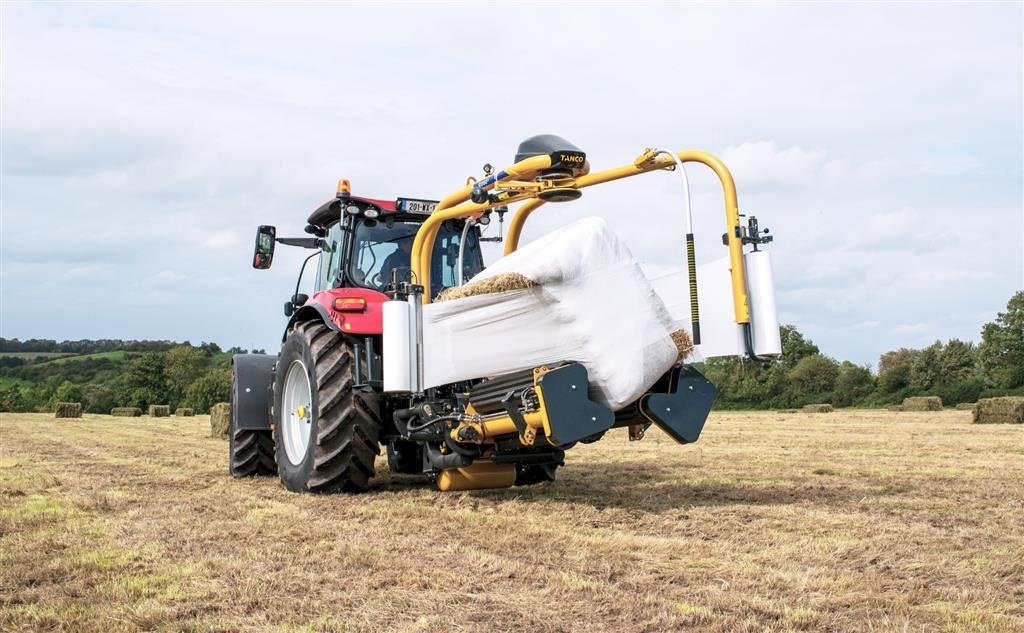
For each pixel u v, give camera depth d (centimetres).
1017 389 3191
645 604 278
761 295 461
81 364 7319
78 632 257
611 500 513
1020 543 366
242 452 686
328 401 541
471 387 515
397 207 611
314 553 361
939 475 639
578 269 459
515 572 322
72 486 603
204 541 389
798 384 3506
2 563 347
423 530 414
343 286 605
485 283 477
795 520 425
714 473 673
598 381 458
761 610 270
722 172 465
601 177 498
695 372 488
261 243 677
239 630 256
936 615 264
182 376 5756
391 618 267
